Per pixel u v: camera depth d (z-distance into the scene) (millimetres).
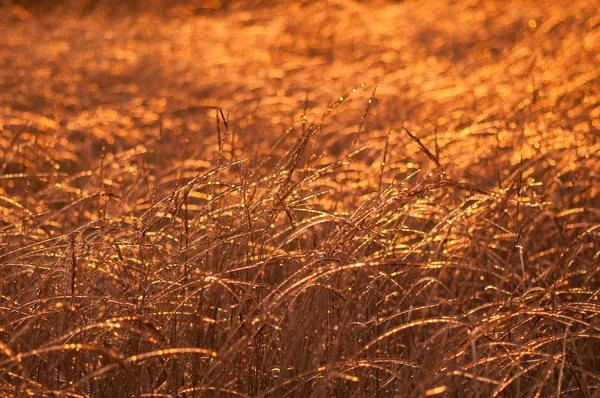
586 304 5547
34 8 34656
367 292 5555
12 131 12469
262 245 5582
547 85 13375
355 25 26547
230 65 20266
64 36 24797
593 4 22734
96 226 5914
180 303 5281
